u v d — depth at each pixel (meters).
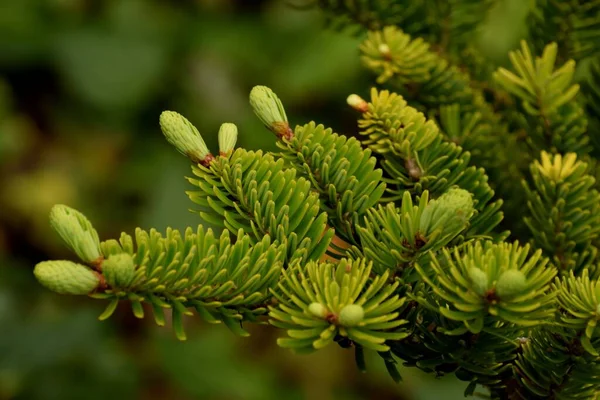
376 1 0.62
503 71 0.56
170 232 0.47
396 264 0.48
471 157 0.57
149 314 1.38
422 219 0.46
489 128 0.58
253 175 0.49
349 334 0.45
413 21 0.62
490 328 0.47
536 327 0.48
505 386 0.49
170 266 0.46
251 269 0.48
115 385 1.27
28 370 1.24
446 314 0.46
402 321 0.45
